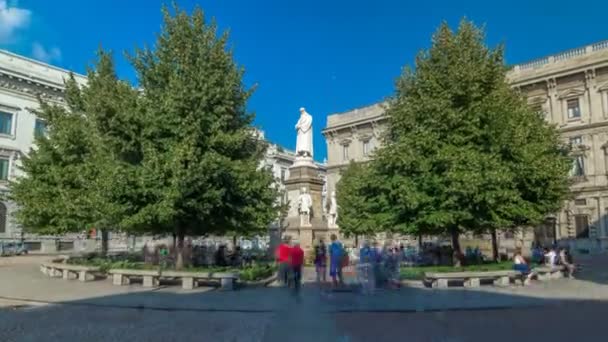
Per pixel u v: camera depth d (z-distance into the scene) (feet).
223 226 62.90
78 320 34.71
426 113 61.57
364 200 69.31
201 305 40.81
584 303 42.50
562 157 83.35
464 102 62.28
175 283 56.65
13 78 155.12
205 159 53.42
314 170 95.86
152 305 40.88
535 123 74.79
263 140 70.03
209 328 31.81
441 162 58.44
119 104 61.52
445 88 62.80
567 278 65.36
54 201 77.00
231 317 36.06
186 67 58.18
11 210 149.28
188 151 52.54
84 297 45.83
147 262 70.85
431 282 54.24
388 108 70.79
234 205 60.95
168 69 60.39
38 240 153.07
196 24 61.98
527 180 66.39
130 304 41.37
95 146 71.05
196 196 55.26
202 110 57.77
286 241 59.72
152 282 54.39
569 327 31.91
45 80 161.68
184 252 67.87
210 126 58.18
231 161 59.67
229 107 61.21
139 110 57.93
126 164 56.80
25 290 51.24
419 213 60.29
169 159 53.06
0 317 35.96
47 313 37.83
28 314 37.37
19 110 157.48
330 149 238.48
